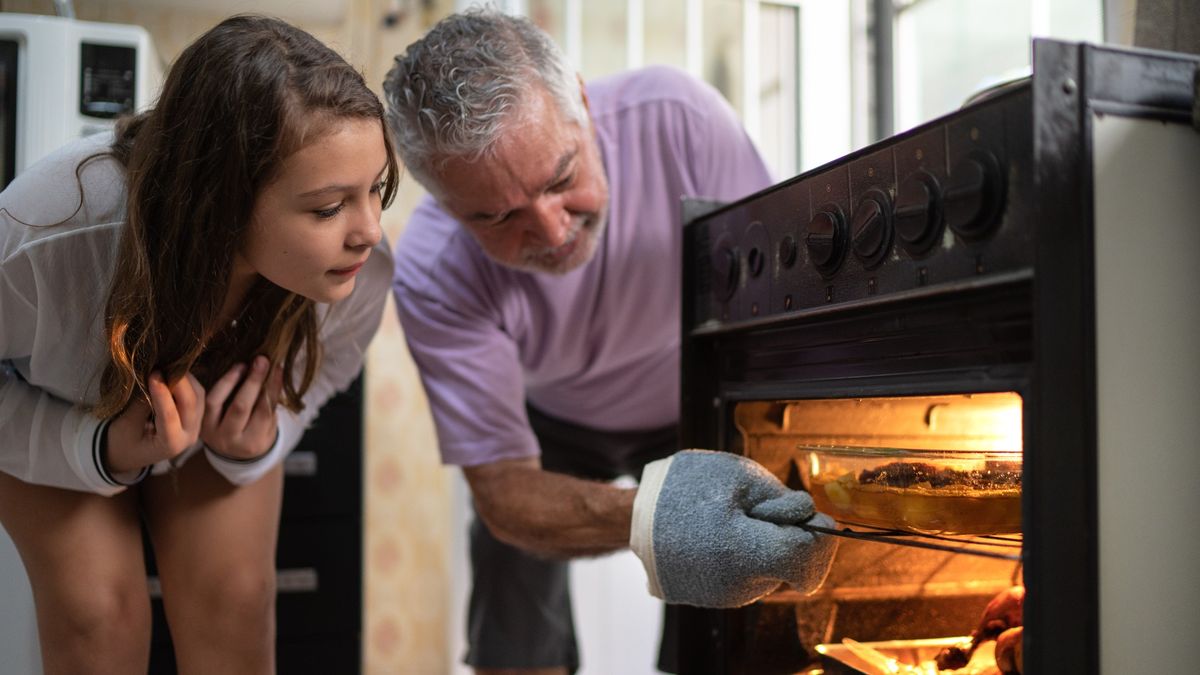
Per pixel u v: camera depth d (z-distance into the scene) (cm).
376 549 284
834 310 84
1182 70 69
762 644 106
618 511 114
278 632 208
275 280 96
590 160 125
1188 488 68
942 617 107
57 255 99
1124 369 66
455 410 143
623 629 258
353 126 90
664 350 168
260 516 127
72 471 109
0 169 178
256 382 112
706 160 157
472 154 113
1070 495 64
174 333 99
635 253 154
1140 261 67
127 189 98
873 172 81
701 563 88
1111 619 65
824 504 96
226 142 89
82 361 107
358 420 214
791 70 250
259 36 91
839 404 104
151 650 193
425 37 122
